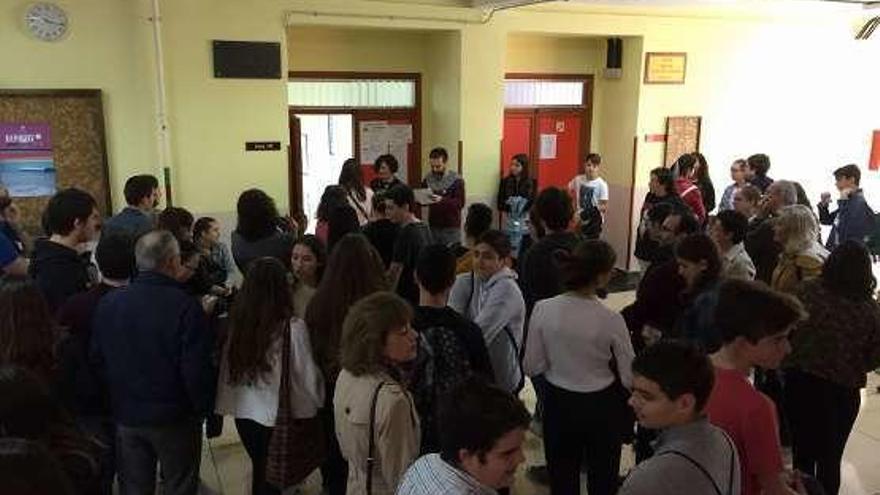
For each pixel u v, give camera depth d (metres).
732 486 1.56
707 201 6.34
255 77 6.22
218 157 6.23
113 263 2.74
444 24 6.85
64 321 2.70
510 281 3.04
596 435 2.64
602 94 8.41
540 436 4.04
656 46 7.78
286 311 2.62
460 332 2.47
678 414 1.56
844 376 2.76
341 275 2.70
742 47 8.19
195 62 6.01
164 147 5.96
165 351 2.53
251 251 3.69
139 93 5.88
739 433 1.75
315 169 7.50
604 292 3.14
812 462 2.91
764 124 8.52
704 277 3.00
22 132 5.61
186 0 5.88
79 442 1.62
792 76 8.54
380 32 7.38
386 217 4.39
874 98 9.02
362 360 2.12
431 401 2.37
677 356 1.57
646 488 1.49
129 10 5.74
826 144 8.94
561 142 8.42
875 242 5.50
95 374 2.65
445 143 7.47
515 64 8.00
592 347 2.58
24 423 1.51
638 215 8.12
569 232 3.54
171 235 2.63
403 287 3.89
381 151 7.66
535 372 2.73
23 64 5.52
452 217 5.26
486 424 1.44
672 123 8.03
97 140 5.82
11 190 5.65
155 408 2.57
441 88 7.44
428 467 1.53
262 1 6.12
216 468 3.75
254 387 2.64
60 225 3.04
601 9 7.40
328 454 2.91
